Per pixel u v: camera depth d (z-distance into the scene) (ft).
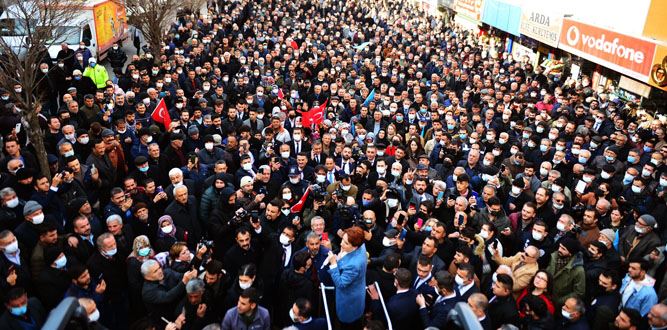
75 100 44.01
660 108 52.95
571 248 22.93
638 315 19.07
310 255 21.40
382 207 28.35
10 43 34.76
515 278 22.52
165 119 40.24
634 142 41.83
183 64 59.41
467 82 63.10
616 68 56.75
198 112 41.75
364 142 40.40
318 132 40.96
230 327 18.52
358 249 18.97
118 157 33.71
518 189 30.71
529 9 79.00
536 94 57.98
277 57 69.62
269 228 24.66
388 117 46.62
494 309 20.24
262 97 50.49
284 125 43.01
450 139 39.37
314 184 29.76
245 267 19.62
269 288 23.25
